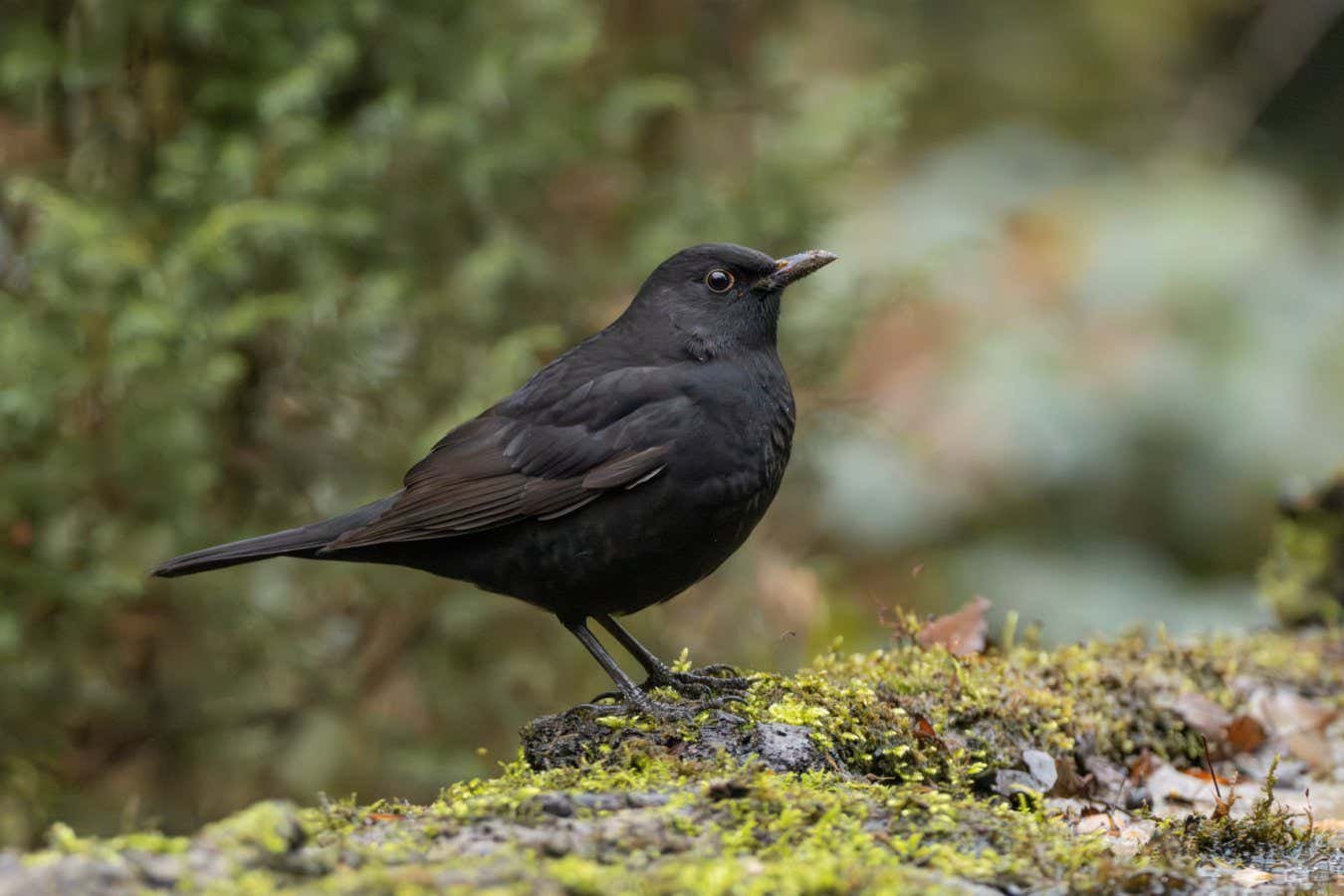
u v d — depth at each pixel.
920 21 18.50
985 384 15.97
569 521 7.60
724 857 5.10
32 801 10.65
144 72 11.06
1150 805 7.55
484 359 11.20
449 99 11.23
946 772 7.08
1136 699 8.44
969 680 7.67
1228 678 9.17
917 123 19.03
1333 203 20.69
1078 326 16.69
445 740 11.34
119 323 9.81
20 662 10.33
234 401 11.36
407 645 11.43
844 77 15.95
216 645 11.05
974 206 17.52
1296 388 16.28
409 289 11.05
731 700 7.12
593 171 12.44
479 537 7.77
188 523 10.45
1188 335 16.62
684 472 7.53
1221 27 20.38
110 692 10.88
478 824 5.40
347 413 11.49
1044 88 19.52
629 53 12.65
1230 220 17.31
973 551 15.80
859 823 5.58
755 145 12.69
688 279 8.10
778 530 12.35
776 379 8.01
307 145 10.71
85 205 10.40
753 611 11.80
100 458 10.39
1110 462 16.02
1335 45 21.42
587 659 11.60
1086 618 15.32
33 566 10.06
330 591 11.30
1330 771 8.38
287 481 11.36
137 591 10.13
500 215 11.70
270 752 11.22
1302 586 11.07
